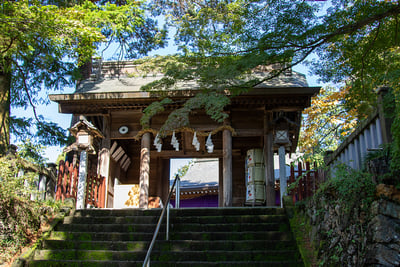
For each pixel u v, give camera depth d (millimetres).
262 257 7277
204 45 10180
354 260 5523
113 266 7285
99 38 10836
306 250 7234
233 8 9992
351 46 10266
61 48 11289
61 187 10055
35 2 10406
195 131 12375
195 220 8781
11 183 8211
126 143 15078
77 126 11125
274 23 9664
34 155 9852
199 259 7348
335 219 6504
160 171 15211
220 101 9195
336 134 17391
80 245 8000
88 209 9680
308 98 11922
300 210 8617
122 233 8273
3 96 12734
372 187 5547
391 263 4809
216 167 21781
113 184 13609
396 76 5770
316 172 8000
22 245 7918
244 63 9250
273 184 12016
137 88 12961
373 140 6258
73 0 15188
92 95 12266
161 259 7402
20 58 12828
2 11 10055
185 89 11828
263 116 12727
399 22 9656
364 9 8992
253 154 13438
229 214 9164
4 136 12586
